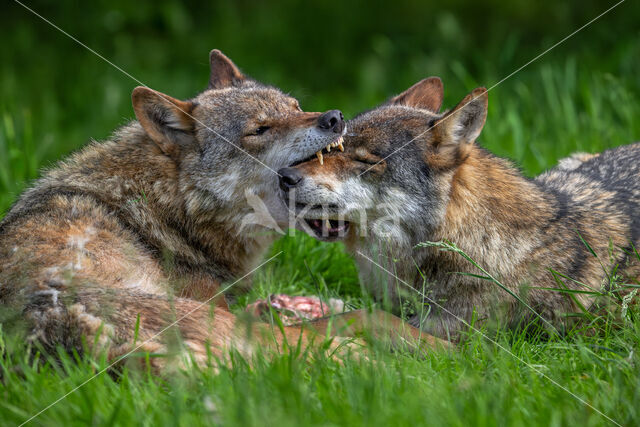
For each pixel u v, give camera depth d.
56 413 5.97
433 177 8.63
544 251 8.54
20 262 7.50
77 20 25.36
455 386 6.37
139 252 8.47
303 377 6.63
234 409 5.74
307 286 10.75
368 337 7.34
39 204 8.51
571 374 6.94
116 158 9.06
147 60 24.34
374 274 9.08
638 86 16.58
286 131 8.91
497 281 8.19
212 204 9.09
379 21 25.72
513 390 6.28
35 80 22.95
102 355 6.61
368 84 22.28
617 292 8.34
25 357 6.68
